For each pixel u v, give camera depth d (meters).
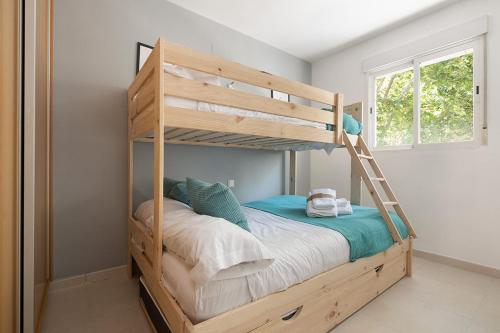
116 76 2.24
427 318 1.66
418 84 2.84
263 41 3.35
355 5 2.59
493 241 2.32
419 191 2.81
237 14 2.76
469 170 2.47
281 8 2.65
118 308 1.73
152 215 1.71
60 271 2.01
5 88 1.02
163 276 1.29
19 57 1.08
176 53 1.34
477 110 2.43
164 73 1.31
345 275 1.61
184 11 2.64
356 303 1.70
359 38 3.27
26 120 1.11
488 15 2.34
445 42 2.58
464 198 2.50
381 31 3.10
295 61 3.78
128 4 2.30
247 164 3.27
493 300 1.89
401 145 3.04
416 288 2.06
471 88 2.52
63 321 1.58
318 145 2.73
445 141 2.69
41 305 1.62
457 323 1.61
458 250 2.53
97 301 1.82
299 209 2.53
